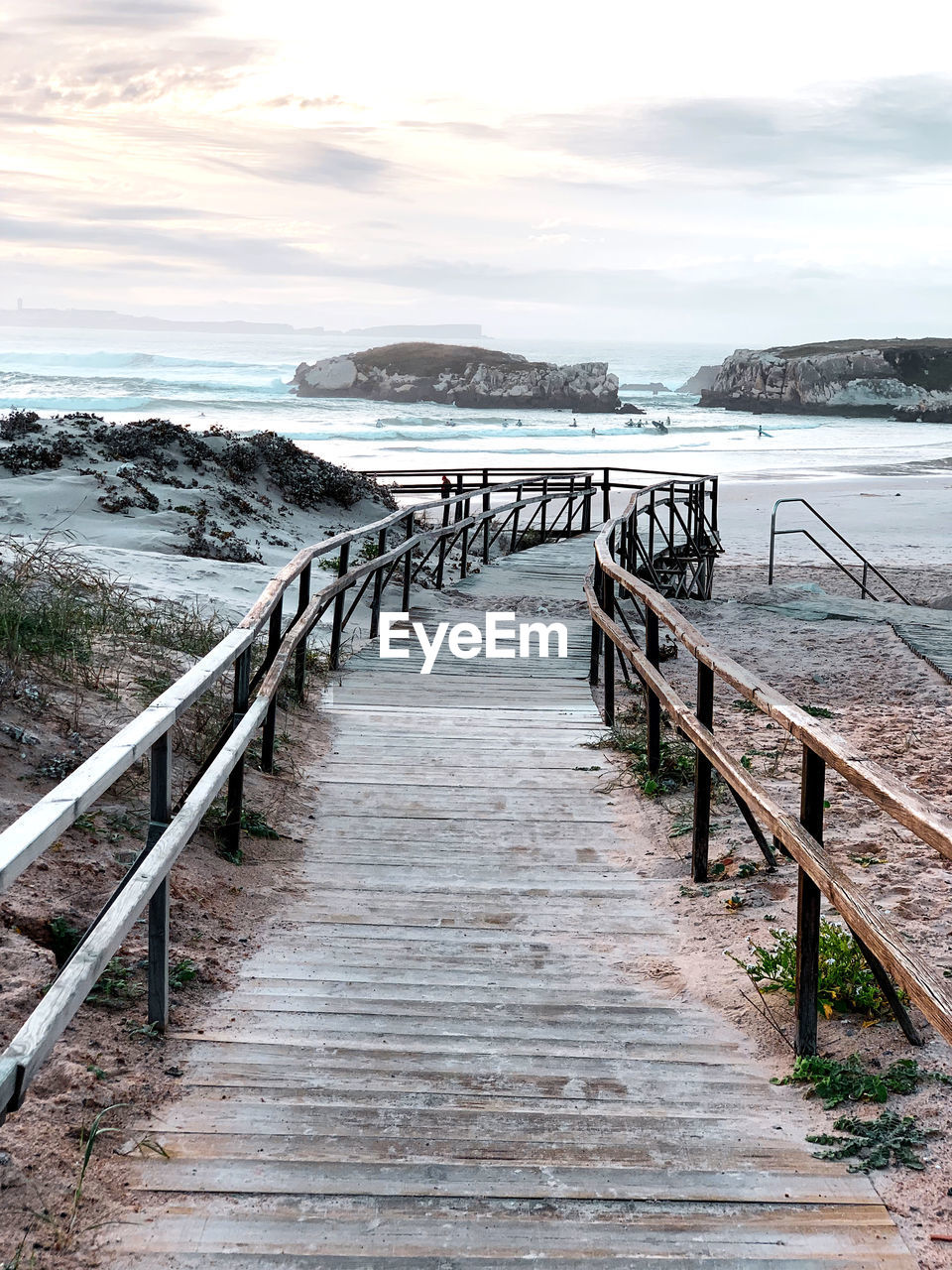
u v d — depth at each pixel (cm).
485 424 7025
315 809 589
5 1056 199
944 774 645
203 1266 217
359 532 921
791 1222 237
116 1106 268
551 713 805
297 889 477
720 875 493
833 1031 336
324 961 396
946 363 10888
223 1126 271
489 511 1565
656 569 1516
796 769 648
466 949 418
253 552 1508
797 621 1221
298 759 666
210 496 1652
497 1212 238
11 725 479
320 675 888
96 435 1764
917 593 1795
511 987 380
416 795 619
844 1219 238
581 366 10712
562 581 1417
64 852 412
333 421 6462
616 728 762
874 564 2128
